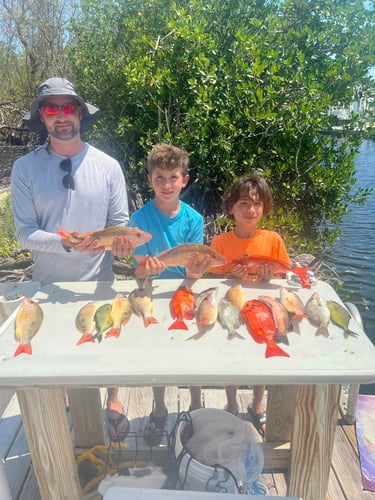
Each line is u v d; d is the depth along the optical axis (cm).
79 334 163
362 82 578
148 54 600
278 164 539
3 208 864
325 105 532
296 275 207
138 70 567
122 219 242
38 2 1462
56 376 140
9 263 638
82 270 234
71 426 251
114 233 188
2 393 259
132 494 161
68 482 178
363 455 235
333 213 580
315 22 613
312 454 169
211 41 555
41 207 223
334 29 602
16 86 1568
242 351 150
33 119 238
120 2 763
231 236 256
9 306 218
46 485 175
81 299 191
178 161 228
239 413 266
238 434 196
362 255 801
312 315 169
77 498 183
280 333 158
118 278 579
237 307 172
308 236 600
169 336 161
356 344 153
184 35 541
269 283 204
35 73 1518
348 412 255
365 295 666
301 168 556
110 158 239
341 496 213
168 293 194
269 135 538
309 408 162
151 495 161
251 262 207
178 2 659
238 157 550
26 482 218
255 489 195
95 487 211
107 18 780
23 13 1465
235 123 543
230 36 596
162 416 243
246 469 186
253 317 163
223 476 176
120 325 168
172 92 564
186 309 177
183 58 559
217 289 187
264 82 540
